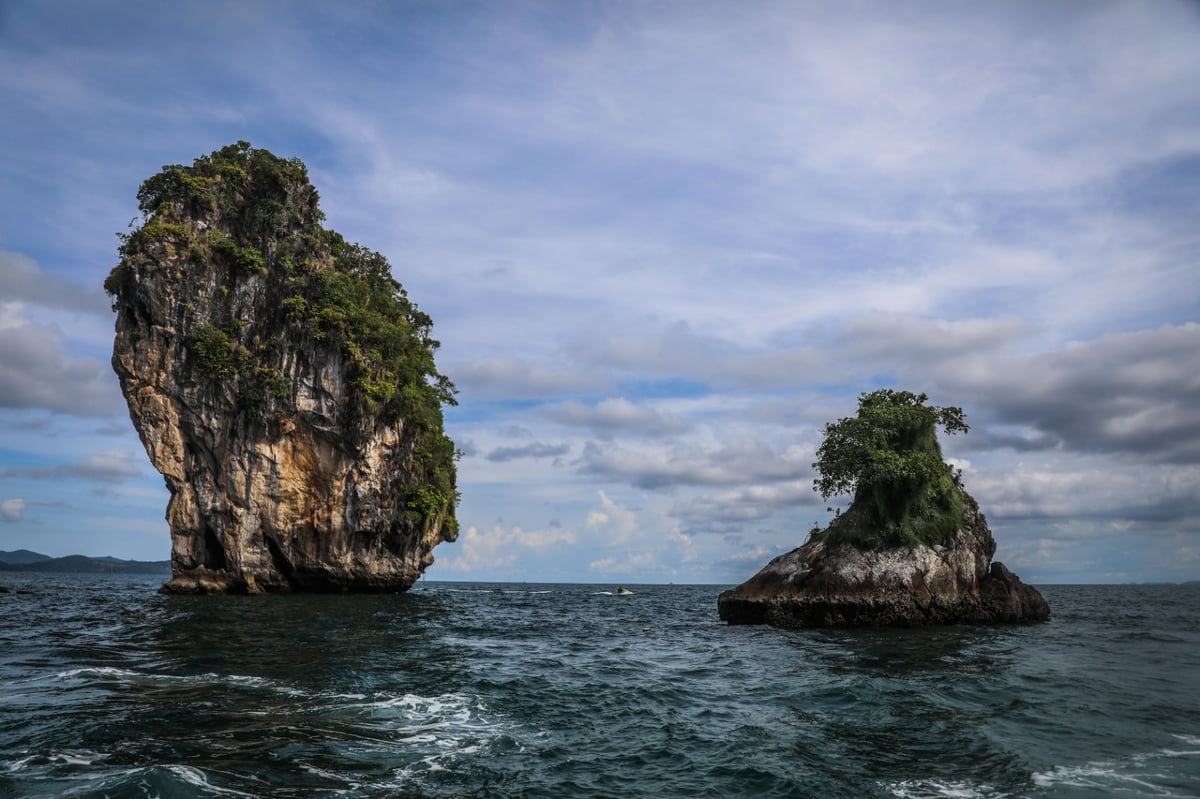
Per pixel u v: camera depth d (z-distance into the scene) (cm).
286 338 6103
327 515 6078
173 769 1134
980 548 4059
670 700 1803
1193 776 1221
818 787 1160
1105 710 1692
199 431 5944
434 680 1964
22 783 1072
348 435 6116
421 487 6712
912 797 1121
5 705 1559
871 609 3609
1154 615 5075
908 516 3831
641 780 1187
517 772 1210
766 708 1714
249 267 6134
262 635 2880
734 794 1127
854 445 3972
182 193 6228
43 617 3653
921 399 4300
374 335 6488
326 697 1697
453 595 7438
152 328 5903
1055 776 1218
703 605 6762
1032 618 4100
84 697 1641
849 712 1669
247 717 1483
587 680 2062
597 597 8656
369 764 1226
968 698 1814
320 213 6975
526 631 3528
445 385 7756
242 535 5884
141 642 2614
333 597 5650
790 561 3953
